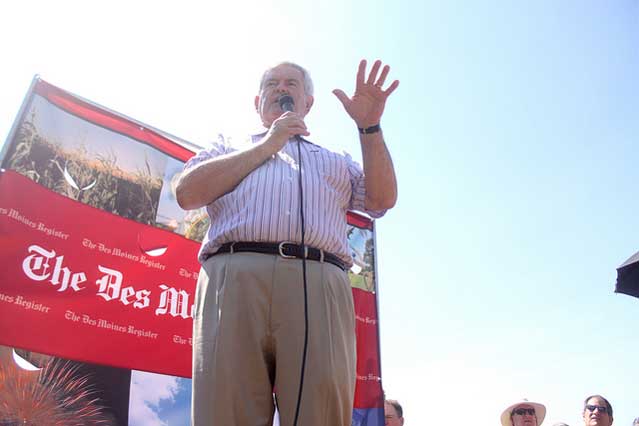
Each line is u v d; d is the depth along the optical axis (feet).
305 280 5.54
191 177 5.92
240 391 5.15
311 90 7.77
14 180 9.94
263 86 7.54
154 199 12.00
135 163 11.93
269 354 5.47
